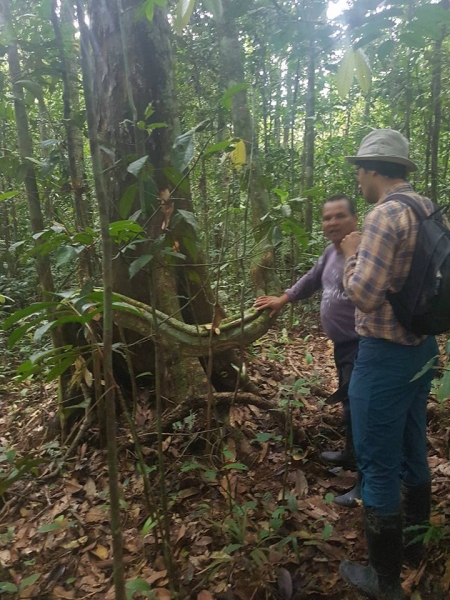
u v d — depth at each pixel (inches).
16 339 61.6
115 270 122.0
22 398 157.4
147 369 129.3
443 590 77.7
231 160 85.0
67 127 111.1
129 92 68.8
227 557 79.7
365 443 74.8
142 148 70.7
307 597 77.9
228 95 70.1
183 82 227.6
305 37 55.0
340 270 102.1
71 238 66.7
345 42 54.1
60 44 84.9
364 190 78.0
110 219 120.6
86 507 99.3
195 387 121.8
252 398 121.9
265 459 112.1
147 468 103.3
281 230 88.0
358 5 49.1
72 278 177.6
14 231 285.0
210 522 91.5
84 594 80.7
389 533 73.3
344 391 104.5
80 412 121.6
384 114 282.0
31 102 121.0
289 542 88.4
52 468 110.8
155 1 61.1
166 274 123.3
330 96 304.3
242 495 99.8
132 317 108.4
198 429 115.2
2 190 262.2
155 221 100.6
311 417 129.9
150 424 119.8
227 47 158.9
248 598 77.0
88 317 62.7
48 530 87.7
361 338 76.1
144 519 93.9
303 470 110.1
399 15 47.8
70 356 66.7
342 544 88.4
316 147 339.9
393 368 72.4
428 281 66.4
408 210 68.7
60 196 150.6
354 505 97.7
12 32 106.0
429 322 67.7
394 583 75.4
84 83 51.1
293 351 186.1
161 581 80.6
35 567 86.8
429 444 116.0
